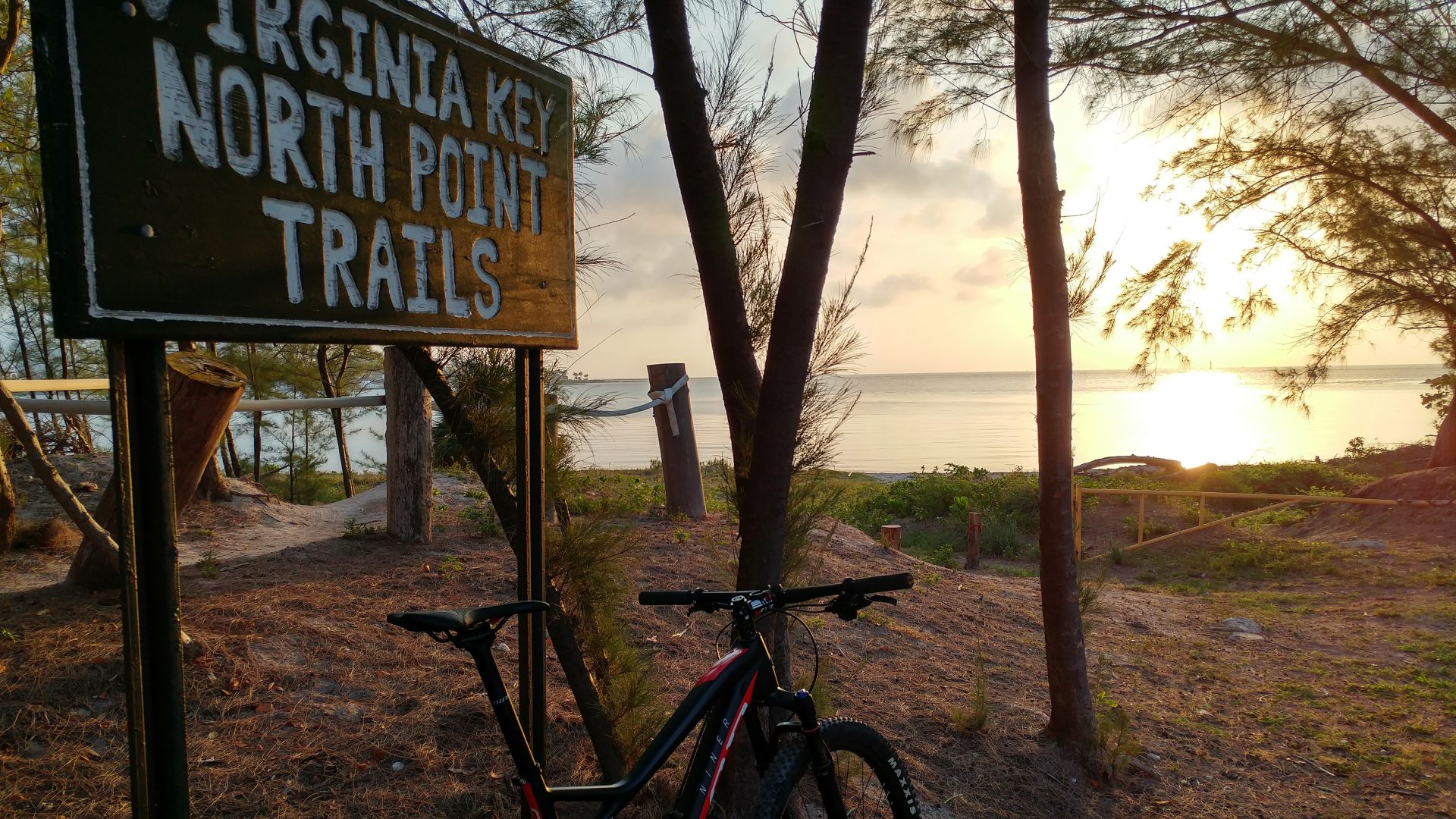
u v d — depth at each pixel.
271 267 1.84
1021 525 13.98
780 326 2.98
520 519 2.78
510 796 3.21
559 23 4.06
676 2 2.99
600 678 3.45
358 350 15.83
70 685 3.35
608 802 2.16
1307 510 14.50
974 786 4.20
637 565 5.92
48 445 9.01
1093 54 6.39
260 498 6.96
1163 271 13.54
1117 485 16.59
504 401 3.17
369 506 7.53
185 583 4.68
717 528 7.45
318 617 4.36
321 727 3.41
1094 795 4.32
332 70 1.99
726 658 2.58
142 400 1.63
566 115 2.86
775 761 2.64
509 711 2.05
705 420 73.38
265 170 1.83
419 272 2.24
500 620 2.12
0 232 6.43
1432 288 13.41
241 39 1.78
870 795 3.93
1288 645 7.30
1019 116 4.61
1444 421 16.14
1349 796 4.50
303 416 15.40
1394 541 11.72
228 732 3.26
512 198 2.60
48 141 1.46
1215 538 12.47
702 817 2.36
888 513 15.70
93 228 1.51
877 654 5.74
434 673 4.02
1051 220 4.59
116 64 1.55
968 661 5.92
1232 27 6.73
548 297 2.78
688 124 3.06
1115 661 6.54
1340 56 7.06
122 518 1.58
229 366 4.66
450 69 2.34
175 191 1.65
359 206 2.05
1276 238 13.96
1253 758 4.92
